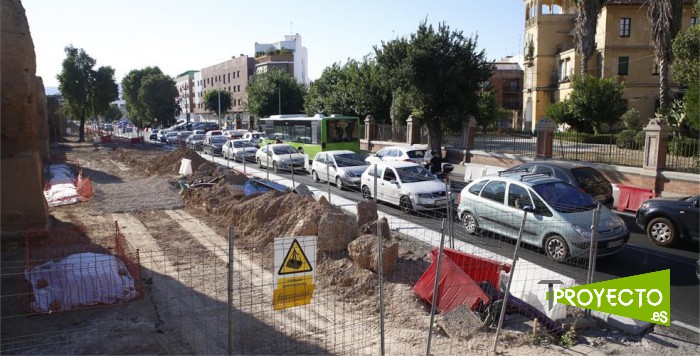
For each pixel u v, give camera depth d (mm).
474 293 6746
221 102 80875
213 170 20406
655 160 16828
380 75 29844
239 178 17312
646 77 41094
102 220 13453
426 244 10586
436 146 28953
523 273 7945
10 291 7848
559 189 10398
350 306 7348
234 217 12477
